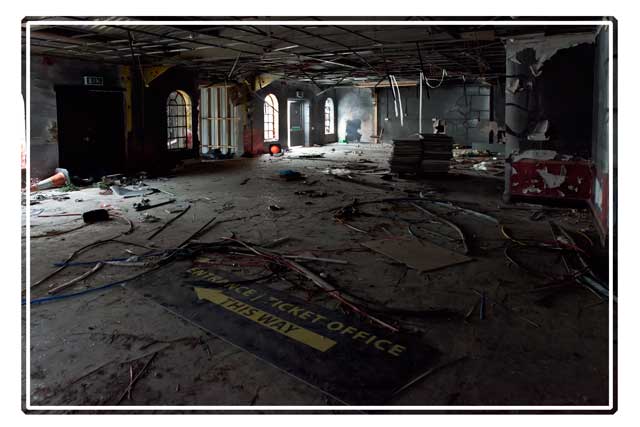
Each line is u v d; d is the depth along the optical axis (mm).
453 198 8219
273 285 4078
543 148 7305
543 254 4910
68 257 4859
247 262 4680
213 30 7840
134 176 10992
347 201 8047
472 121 19500
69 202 7949
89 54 9867
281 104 18344
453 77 16328
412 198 8117
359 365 2807
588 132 6980
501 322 3361
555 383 2615
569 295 3820
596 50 6590
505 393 2531
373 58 11586
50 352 2973
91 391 2568
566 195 7211
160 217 6777
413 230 6004
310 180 10609
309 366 2793
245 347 3020
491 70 14383
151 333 3223
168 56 10375
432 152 10945
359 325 3332
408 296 3844
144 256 4855
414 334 3191
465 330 3248
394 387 2584
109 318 3453
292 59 11625
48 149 9992
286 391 2564
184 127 13531
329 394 2525
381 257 4871
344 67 13633
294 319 3420
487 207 7359
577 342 3062
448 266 4566
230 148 16344
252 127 16516
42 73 9789
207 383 2643
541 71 7164
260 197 8445
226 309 3588
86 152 10758
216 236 5738
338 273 4402
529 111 7316
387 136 21625
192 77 13336
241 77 15266
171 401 2477
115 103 11273
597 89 6410
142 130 11531
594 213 6305
